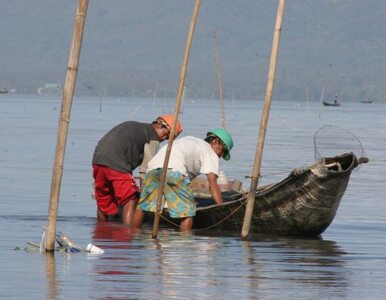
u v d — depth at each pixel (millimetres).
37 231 50500
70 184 73562
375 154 118312
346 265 43156
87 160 97000
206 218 52594
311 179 50219
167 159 49719
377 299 37094
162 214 52844
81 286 37906
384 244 49031
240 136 152500
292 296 37219
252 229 52031
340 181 50250
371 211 61750
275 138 148875
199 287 38250
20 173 81812
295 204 50844
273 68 48844
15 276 39312
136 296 36656
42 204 61406
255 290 38000
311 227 51188
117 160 53188
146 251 45438
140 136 53500
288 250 46750
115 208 54688
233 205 51469
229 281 39375
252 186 49938
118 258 43406
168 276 39969
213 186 51906
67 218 55750
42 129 163625
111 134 53688
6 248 45219
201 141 52250
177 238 49562
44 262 42031
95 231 51125
